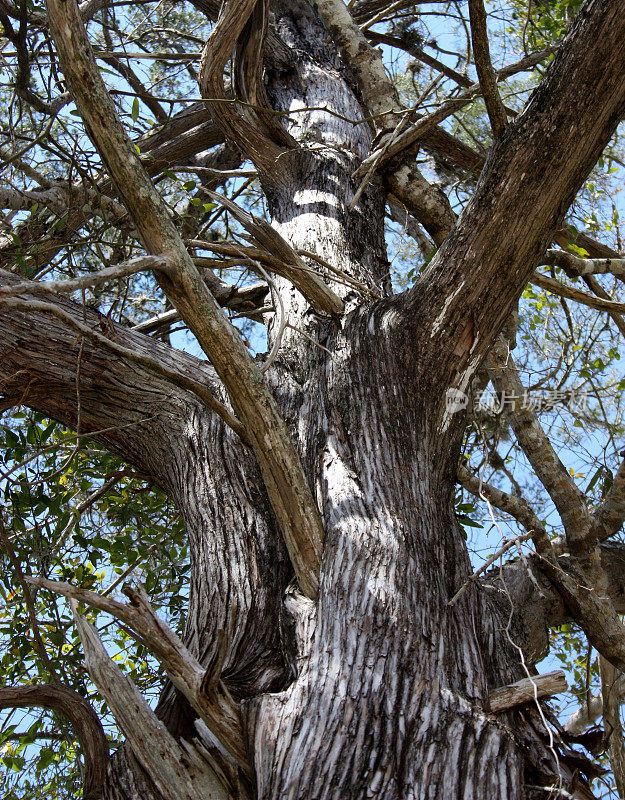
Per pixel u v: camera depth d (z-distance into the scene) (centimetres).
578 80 263
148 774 220
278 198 429
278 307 277
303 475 259
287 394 328
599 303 381
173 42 617
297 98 482
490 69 269
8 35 403
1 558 382
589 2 262
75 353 323
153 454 341
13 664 410
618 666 325
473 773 201
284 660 250
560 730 239
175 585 430
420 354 296
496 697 227
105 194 450
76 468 399
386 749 205
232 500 304
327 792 198
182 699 256
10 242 393
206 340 243
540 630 314
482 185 281
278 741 215
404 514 267
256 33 384
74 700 256
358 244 384
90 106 225
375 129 444
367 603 240
